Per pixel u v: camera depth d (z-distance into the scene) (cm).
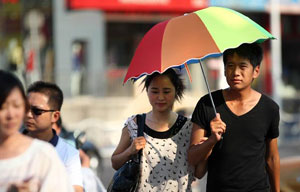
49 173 845
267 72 6594
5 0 6166
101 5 6259
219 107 1186
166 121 1222
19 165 838
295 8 7188
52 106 1184
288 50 7819
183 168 1212
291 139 5109
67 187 860
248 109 1175
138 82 1958
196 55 1127
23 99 852
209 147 1136
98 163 3481
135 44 6769
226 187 1167
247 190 1159
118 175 1201
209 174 1201
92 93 5741
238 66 1162
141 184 1203
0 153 846
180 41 1159
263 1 6838
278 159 1223
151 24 6825
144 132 1220
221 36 1138
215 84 5484
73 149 1184
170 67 1139
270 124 1187
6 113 830
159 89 1202
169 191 1205
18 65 5594
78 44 6259
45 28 6178
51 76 5641
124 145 1253
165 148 1206
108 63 6662
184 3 6581
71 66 6150
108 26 6650
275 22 6569
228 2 6706
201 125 1195
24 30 6122
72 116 5459
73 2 6128
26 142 856
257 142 1167
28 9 6159
